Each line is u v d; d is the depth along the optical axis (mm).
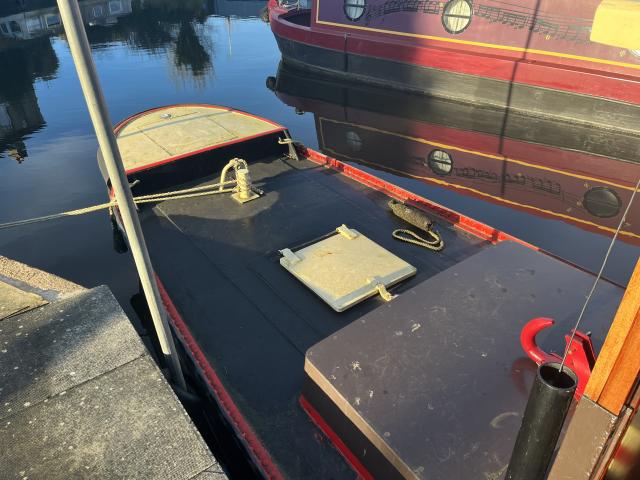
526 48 18188
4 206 12516
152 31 38438
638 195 13062
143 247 3988
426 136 17906
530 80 18219
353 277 6742
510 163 15391
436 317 4449
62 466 3895
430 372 3916
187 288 6918
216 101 22484
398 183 13898
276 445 4707
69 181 13891
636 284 1490
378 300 6508
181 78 26109
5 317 5371
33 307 5547
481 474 3217
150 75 26578
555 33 17312
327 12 23328
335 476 4395
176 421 4234
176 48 32969
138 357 4844
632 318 1530
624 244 10836
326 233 8164
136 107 21516
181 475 3836
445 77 20531
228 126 10938
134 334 5113
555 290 4758
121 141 10109
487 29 18828
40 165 15023
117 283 9273
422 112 20609
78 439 4094
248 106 21781
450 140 17484
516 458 2287
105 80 25484
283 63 27922
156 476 3824
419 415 3594
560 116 18172
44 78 25469
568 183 13922
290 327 6184
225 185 9594
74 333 5137
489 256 5285
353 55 23000
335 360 4055
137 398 4434
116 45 33781
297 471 4465
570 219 11914
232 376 5555
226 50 32562
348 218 8586
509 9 17938
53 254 10266
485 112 20125
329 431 4637
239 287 6898
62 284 7176
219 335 6109
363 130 18672
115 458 3953
